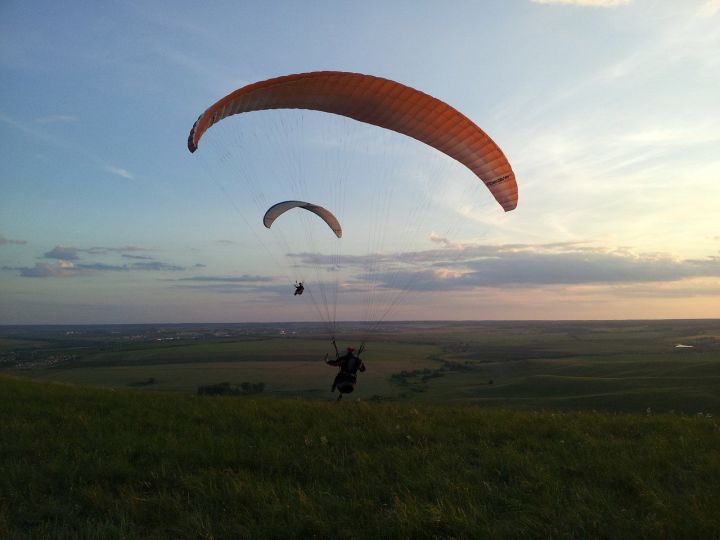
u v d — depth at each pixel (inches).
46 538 233.8
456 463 354.3
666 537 236.2
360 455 362.0
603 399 2166.6
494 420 507.8
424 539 242.4
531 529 246.5
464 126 602.9
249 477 320.5
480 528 243.1
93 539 235.6
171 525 256.5
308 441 406.9
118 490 302.7
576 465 343.9
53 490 301.7
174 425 474.0
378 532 243.6
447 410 599.8
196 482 309.6
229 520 260.4
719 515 252.5
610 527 248.5
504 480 324.5
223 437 426.3
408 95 585.9
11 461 349.7
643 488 296.2
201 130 470.3
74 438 417.7
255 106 581.9
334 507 273.1
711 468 331.0
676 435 440.1
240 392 3161.9
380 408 588.7
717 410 1791.3
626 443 406.0
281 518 261.3
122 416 519.2
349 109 621.6
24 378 966.4
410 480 311.4
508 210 679.7
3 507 269.3
